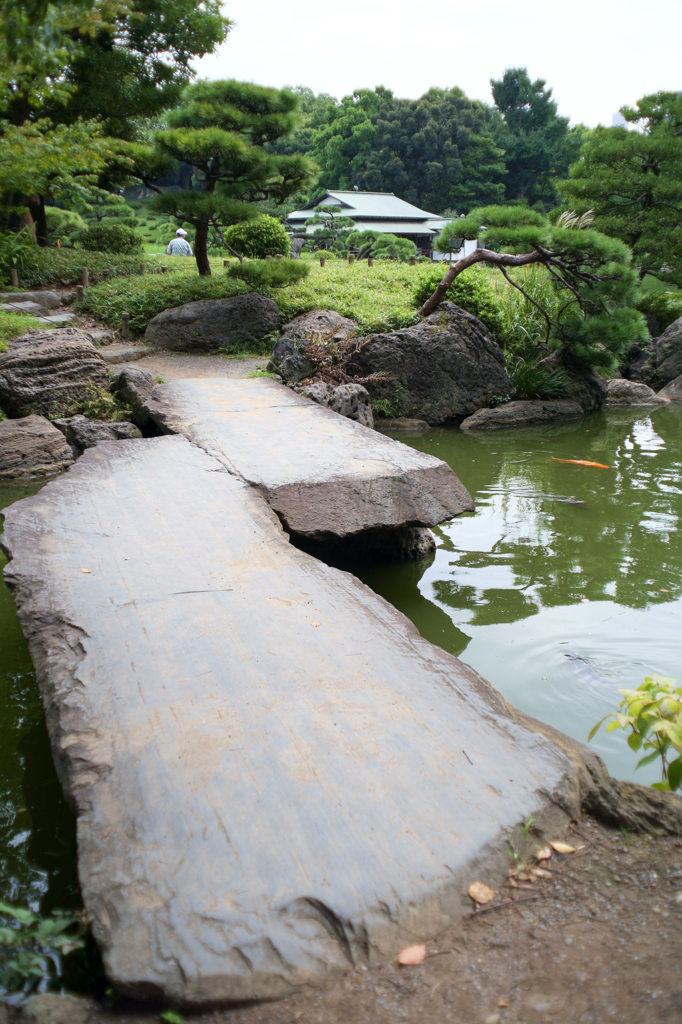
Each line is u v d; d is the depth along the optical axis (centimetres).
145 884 205
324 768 246
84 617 347
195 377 1052
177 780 241
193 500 506
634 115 2053
